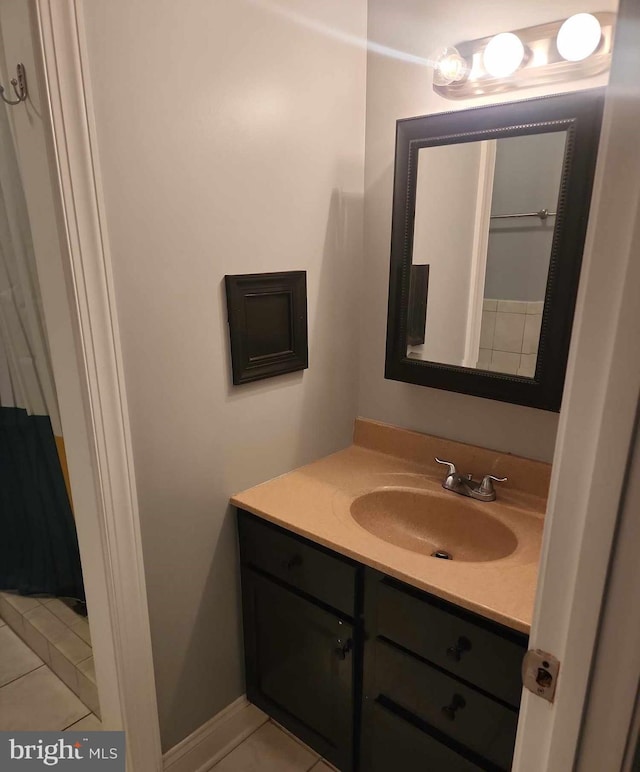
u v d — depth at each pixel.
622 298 0.46
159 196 1.24
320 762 1.67
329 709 1.55
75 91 1.04
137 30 1.13
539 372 1.42
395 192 1.58
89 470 1.25
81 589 2.17
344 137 1.64
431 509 1.60
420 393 1.76
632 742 0.55
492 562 1.27
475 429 1.66
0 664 2.08
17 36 1.02
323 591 1.44
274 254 1.52
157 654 1.48
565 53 1.25
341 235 1.71
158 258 1.26
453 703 1.25
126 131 1.16
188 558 1.50
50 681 2.00
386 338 1.73
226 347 1.46
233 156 1.37
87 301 1.14
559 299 1.35
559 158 1.29
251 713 1.80
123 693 1.42
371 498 1.62
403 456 1.82
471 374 1.55
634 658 0.52
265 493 1.60
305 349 1.66
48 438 2.02
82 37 1.04
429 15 1.49
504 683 1.14
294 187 1.53
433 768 1.33
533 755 0.65
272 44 1.39
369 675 1.42
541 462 1.55
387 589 1.30
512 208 1.38
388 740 1.42
